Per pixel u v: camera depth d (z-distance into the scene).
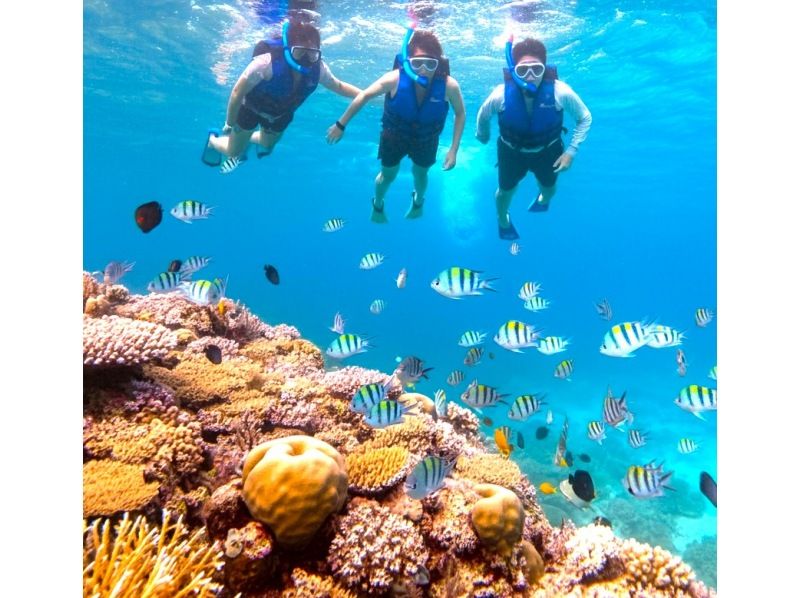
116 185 52.50
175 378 4.57
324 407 4.93
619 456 13.47
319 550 3.15
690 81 16.75
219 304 6.20
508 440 5.48
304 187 45.03
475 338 6.86
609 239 83.31
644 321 6.07
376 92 7.48
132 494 2.94
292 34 7.43
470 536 3.52
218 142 9.22
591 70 15.49
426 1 10.78
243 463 3.38
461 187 40.69
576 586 3.72
